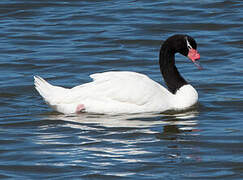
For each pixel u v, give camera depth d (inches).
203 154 535.2
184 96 680.4
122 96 647.8
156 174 492.1
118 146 553.3
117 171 497.4
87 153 535.8
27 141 569.0
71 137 578.6
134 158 525.0
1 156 532.1
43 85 659.4
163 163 514.3
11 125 619.5
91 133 590.2
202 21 1035.3
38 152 540.1
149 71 831.1
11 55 893.8
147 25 1023.6
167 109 665.6
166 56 705.0
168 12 1082.7
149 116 645.3
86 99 650.2
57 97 653.3
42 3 1142.3
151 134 587.2
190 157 527.8
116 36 973.8
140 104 651.5
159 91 665.6
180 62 875.4
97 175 490.0
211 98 718.5
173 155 532.4
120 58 880.9
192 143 561.6
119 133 588.7
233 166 507.8
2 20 1060.5
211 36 970.7
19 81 783.7
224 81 778.8
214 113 660.1
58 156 530.0
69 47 929.5
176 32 991.6
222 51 904.3
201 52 904.3
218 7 1102.4
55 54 896.9
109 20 1052.5
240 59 869.2
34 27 1021.2
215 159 522.9
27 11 1101.1
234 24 1015.6
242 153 536.4
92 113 650.2
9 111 671.8
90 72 828.0
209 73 817.5
